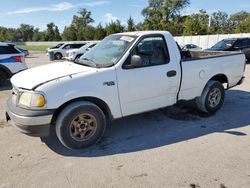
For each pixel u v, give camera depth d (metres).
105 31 62.62
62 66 4.36
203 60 5.07
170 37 4.63
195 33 45.50
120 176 3.20
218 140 4.21
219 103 5.53
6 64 8.93
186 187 2.96
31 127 3.54
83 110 3.79
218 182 3.05
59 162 3.55
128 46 4.20
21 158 3.66
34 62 20.62
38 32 96.38
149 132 4.58
